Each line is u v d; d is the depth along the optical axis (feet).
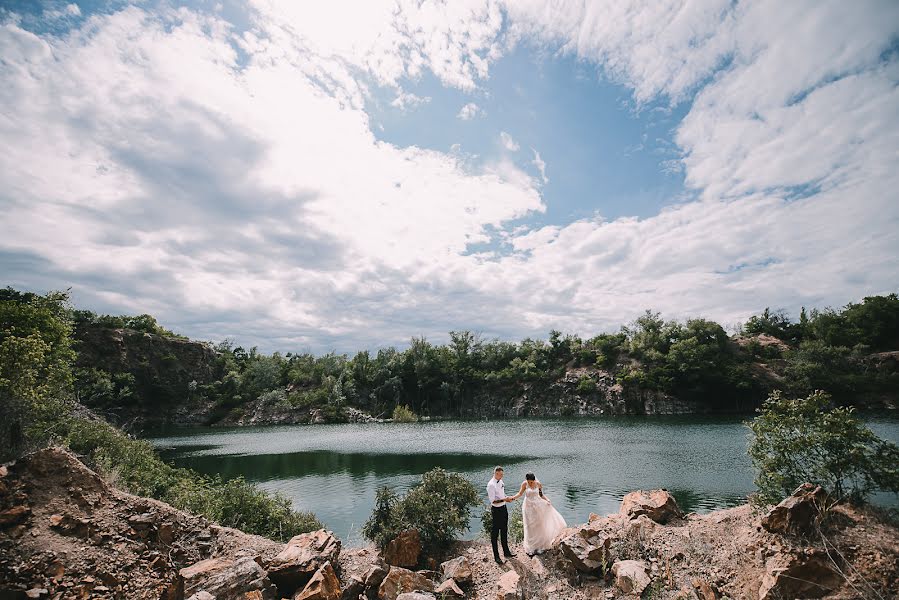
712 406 250.78
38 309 78.59
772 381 244.01
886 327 262.26
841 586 15.64
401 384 322.75
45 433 50.93
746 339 303.27
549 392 299.17
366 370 341.82
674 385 254.88
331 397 304.91
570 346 332.60
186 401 307.78
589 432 166.20
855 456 19.57
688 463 91.61
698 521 24.85
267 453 136.87
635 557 22.07
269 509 40.81
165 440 185.88
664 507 26.21
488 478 85.51
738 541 20.45
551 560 24.00
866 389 218.59
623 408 263.08
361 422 280.10
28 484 22.93
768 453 23.62
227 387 333.21
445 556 29.17
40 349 48.47
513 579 21.86
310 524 41.11
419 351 336.49
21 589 18.37
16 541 20.10
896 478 18.58
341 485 83.46
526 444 137.80
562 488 72.49
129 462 52.80
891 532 17.37
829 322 284.41
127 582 21.07
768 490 22.68
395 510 30.83
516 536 32.40
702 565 19.94
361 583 23.00
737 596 17.60
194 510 38.63
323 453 133.90
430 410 319.88
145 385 291.99
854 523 18.11
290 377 364.17
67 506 23.00
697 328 284.20
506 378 319.68
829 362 242.99
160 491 45.42
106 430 69.97
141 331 310.24
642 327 314.35
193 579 20.66
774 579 16.39
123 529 23.65
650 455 104.27
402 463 110.01
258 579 20.79
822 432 20.95
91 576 20.24
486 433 180.34
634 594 18.86
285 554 24.30
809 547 16.93
